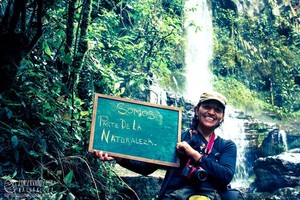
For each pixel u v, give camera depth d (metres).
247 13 15.52
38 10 3.28
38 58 3.87
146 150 2.52
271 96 14.01
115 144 2.51
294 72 14.84
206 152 2.42
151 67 6.77
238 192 2.43
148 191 4.38
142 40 6.65
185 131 2.59
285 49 15.25
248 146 10.62
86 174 3.50
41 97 3.49
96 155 2.46
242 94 13.32
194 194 2.29
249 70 14.19
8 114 3.07
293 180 8.80
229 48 14.09
